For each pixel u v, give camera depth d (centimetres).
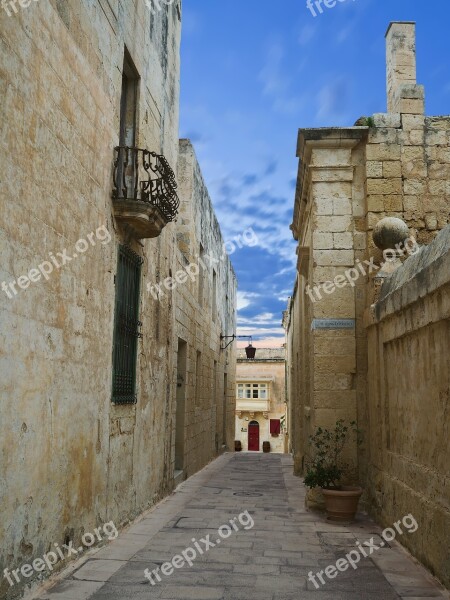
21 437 482
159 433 1016
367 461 920
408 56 1051
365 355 955
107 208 713
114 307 736
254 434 4412
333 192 1005
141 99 877
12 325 466
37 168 514
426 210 983
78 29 620
